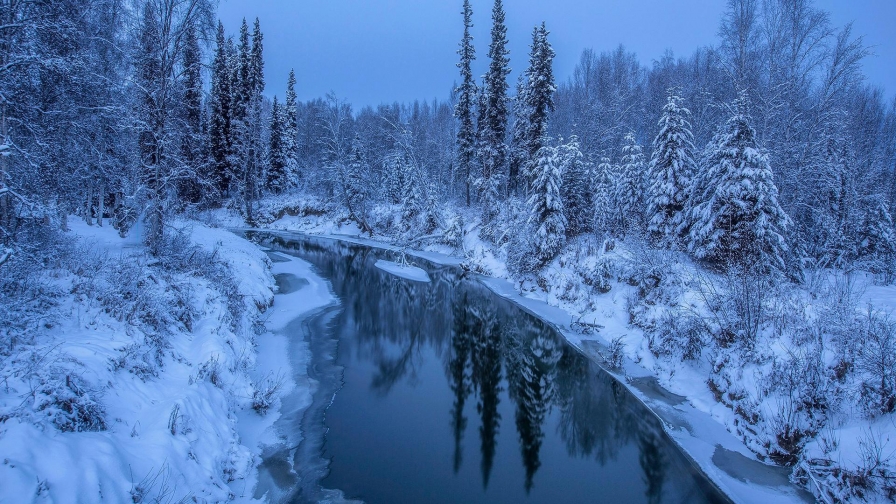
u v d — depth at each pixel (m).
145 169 14.72
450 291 25.28
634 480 8.92
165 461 5.75
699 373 12.22
